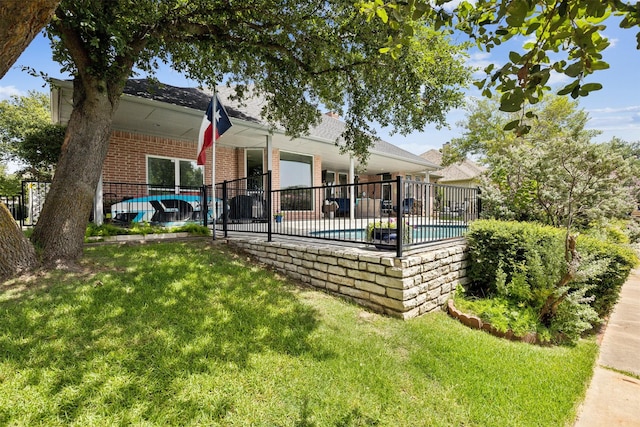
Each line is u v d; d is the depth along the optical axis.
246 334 2.82
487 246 4.54
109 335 2.53
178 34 5.23
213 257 4.94
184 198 8.52
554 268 3.60
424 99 5.87
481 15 1.73
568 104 13.41
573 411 2.15
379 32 4.65
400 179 3.64
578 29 1.36
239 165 10.16
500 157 6.96
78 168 4.17
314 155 11.64
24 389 1.90
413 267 3.60
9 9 2.08
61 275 3.61
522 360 2.79
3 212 3.51
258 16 5.19
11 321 2.61
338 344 2.82
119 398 1.91
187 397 1.97
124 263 4.24
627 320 4.07
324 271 4.28
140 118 6.93
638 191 5.78
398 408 2.08
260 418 1.89
